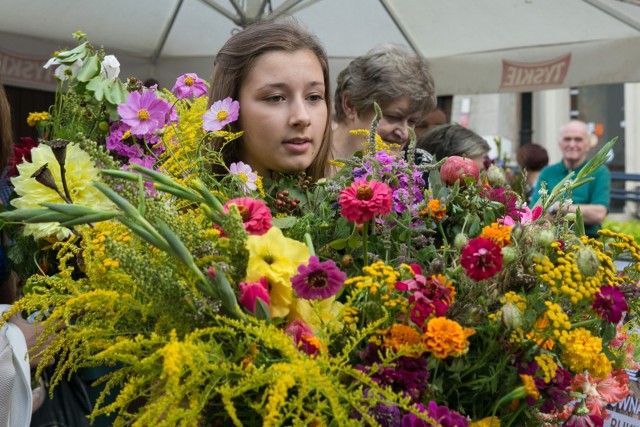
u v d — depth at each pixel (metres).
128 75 4.71
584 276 1.09
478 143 2.83
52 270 1.61
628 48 4.45
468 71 4.86
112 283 1.10
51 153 1.38
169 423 0.92
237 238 1.03
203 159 1.39
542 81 4.67
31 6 4.09
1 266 1.70
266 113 1.44
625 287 1.21
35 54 4.27
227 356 1.04
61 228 1.43
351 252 1.25
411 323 1.06
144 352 1.06
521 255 1.14
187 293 1.01
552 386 1.12
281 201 1.33
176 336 1.00
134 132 1.41
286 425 1.02
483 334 1.11
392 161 1.30
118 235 1.16
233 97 1.49
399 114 2.41
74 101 1.77
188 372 1.00
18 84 4.23
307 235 1.16
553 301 1.13
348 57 4.94
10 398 1.52
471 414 1.14
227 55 1.50
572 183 1.34
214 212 1.08
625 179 6.62
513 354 1.11
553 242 1.13
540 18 4.51
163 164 1.42
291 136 1.44
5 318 1.14
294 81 1.44
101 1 4.25
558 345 1.15
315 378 0.92
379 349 1.05
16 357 1.54
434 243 1.33
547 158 5.34
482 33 4.71
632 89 10.84
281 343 0.95
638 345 1.41
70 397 1.62
